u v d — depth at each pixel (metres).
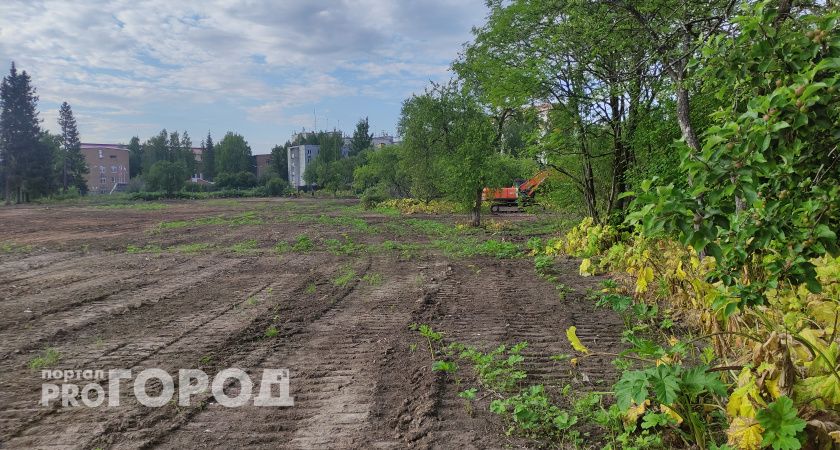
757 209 2.89
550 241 11.94
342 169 60.44
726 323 3.88
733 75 3.21
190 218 26.34
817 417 2.58
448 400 3.93
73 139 59.47
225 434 3.46
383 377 4.41
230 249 13.44
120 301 7.43
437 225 20.59
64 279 9.20
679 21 6.02
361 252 12.62
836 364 2.78
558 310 6.46
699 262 5.25
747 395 2.72
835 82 2.61
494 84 11.06
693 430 2.99
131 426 3.57
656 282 6.34
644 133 8.96
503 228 18.98
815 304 3.64
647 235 2.77
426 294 7.45
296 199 55.00
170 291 8.10
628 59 8.80
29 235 17.77
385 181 36.91
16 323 6.21
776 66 2.96
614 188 10.34
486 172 17.95
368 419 3.65
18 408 3.86
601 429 3.41
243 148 89.00
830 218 2.96
